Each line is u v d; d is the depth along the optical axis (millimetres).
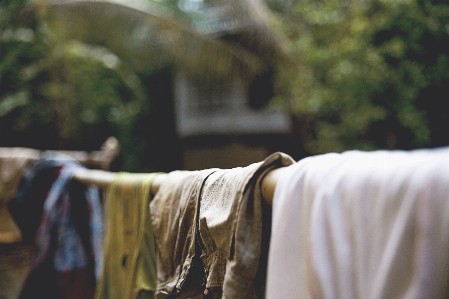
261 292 900
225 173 994
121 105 9547
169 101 12133
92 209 2279
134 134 11742
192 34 6340
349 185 624
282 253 713
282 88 7273
